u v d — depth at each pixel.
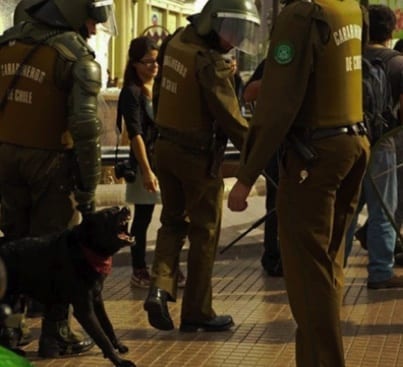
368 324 6.81
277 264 8.57
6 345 5.98
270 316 7.10
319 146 4.45
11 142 5.73
